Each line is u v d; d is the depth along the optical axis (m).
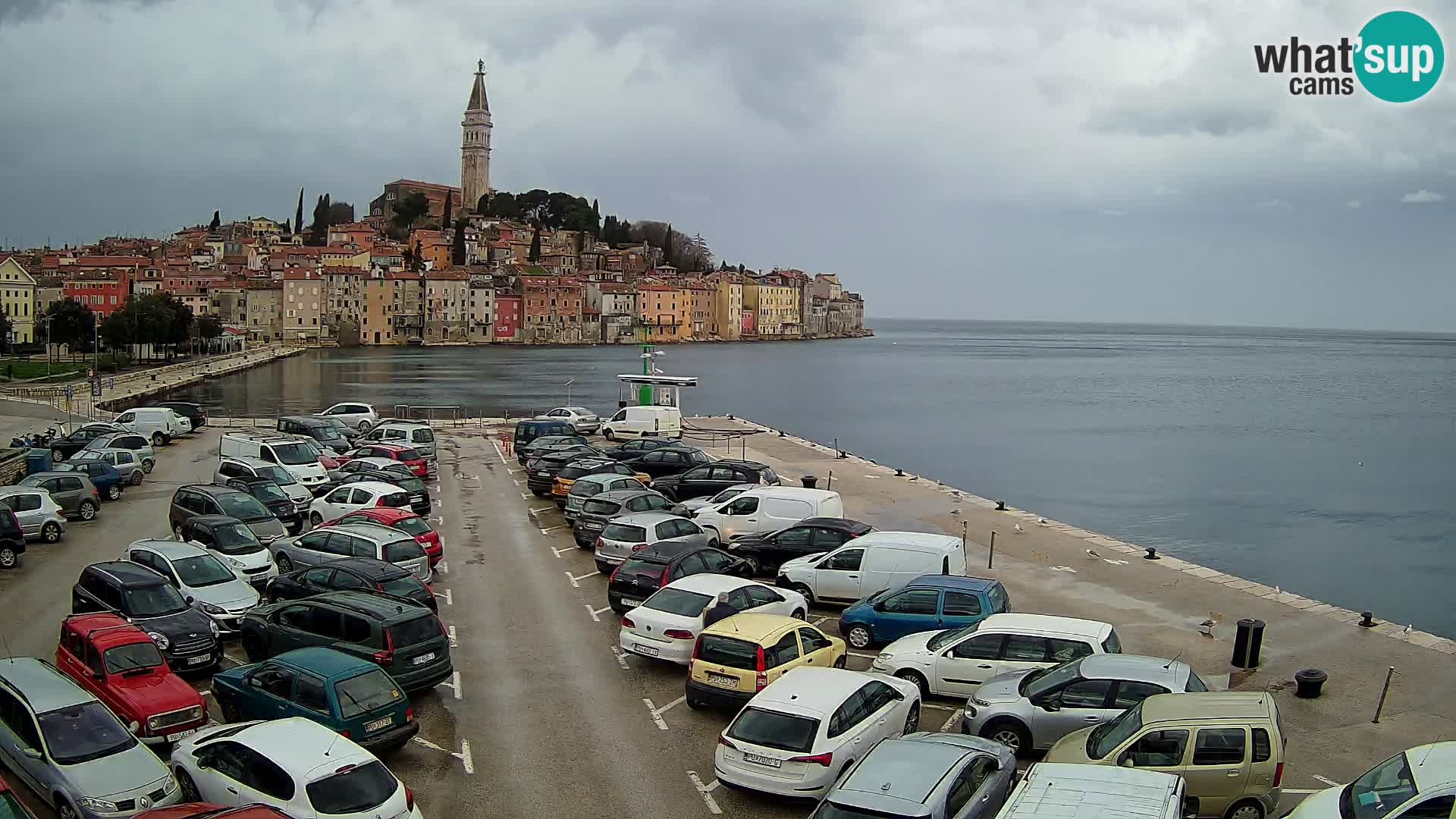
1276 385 190.38
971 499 41.72
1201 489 76.12
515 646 23.19
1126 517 65.19
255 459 39.19
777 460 52.28
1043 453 95.31
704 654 18.86
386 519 30.17
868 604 22.75
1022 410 139.25
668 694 20.41
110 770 14.62
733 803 15.80
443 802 15.75
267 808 12.26
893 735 16.48
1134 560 31.36
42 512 32.88
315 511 34.44
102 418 71.75
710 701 18.67
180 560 23.94
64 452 49.81
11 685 16.12
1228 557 54.75
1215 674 21.39
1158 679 16.28
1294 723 18.95
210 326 181.50
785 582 26.44
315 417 56.03
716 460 45.47
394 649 19.08
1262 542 58.31
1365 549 56.97
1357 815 12.18
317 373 176.25
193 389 135.25
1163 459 92.44
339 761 13.87
